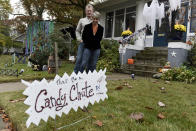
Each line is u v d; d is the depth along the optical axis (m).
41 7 10.05
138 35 8.91
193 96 3.04
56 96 1.56
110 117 1.96
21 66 7.50
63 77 1.63
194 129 1.68
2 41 12.99
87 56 2.41
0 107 2.46
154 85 4.04
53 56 6.02
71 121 1.83
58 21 10.88
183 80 4.82
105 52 8.12
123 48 7.32
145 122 1.83
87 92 1.94
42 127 1.67
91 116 1.97
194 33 6.97
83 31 2.34
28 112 1.32
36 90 1.37
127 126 1.71
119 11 10.74
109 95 2.95
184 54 5.95
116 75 6.15
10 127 1.84
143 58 7.16
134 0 9.36
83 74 1.88
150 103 2.54
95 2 10.69
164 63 6.22
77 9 10.37
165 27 7.79
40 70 6.36
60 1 9.09
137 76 6.07
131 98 2.79
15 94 2.94
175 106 2.44
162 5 6.66
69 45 9.29
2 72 5.18
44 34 8.16
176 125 1.77
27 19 9.77
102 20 11.82
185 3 7.32
